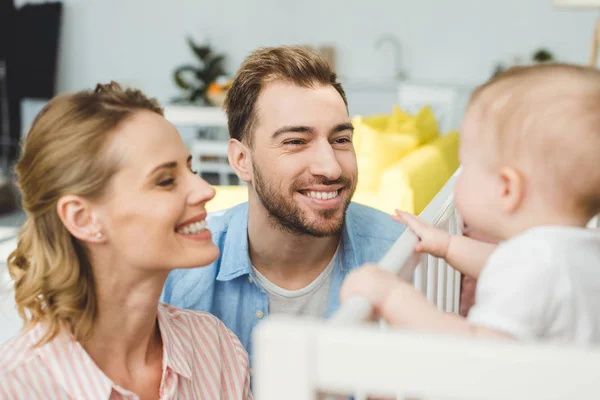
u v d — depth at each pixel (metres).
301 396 0.44
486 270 0.70
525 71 0.74
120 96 0.90
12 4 6.80
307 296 1.45
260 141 1.31
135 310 0.91
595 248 0.69
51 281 0.85
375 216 1.55
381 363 0.42
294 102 1.27
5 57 6.86
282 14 6.80
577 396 0.39
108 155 0.84
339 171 1.26
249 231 1.40
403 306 0.64
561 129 0.68
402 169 2.68
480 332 0.63
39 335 0.87
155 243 0.87
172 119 3.95
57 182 0.84
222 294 1.45
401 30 6.52
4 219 4.73
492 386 0.40
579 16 5.93
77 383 0.85
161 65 7.13
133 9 7.07
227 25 6.94
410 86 5.60
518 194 0.72
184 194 0.90
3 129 6.95
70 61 7.25
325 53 6.59
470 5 6.26
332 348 0.43
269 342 0.44
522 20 6.12
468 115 0.78
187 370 0.96
